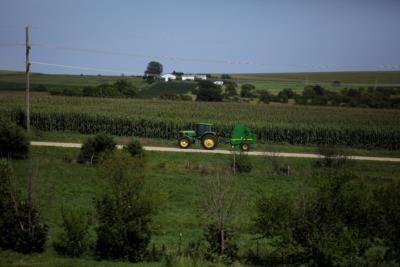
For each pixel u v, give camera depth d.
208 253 38.19
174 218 50.91
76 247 37.78
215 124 105.00
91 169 70.38
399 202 34.78
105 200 38.06
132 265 35.09
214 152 85.06
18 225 38.25
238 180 68.81
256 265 37.28
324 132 102.81
